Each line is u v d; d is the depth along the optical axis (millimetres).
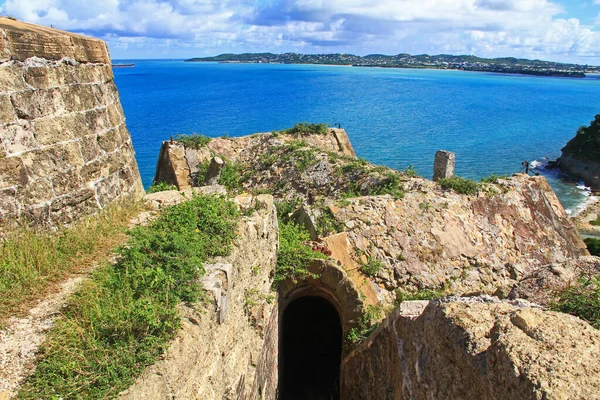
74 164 7066
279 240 11445
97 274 5879
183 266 5922
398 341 7648
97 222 7320
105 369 4348
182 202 8406
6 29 5926
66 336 4758
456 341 5125
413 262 12953
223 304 6316
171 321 5000
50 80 6559
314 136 25594
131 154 9172
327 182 18875
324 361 15430
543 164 57219
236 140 24922
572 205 43906
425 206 14484
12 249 5906
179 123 67188
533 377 3840
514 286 7840
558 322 4551
